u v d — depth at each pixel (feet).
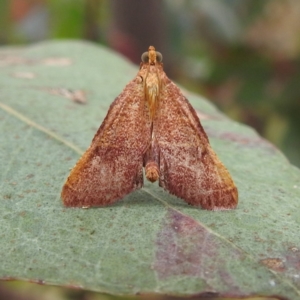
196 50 0.64
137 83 0.26
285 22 0.55
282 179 0.28
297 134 0.53
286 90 0.54
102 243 0.24
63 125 0.30
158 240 0.24
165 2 0.48
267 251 0.24
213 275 0.23
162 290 0.23
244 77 0.56
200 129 0.26
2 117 0.30
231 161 0.29
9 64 0.36
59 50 0.38
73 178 0.26
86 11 0.48
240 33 0.56
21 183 0.27
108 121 0.26
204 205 0.25
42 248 0.24
